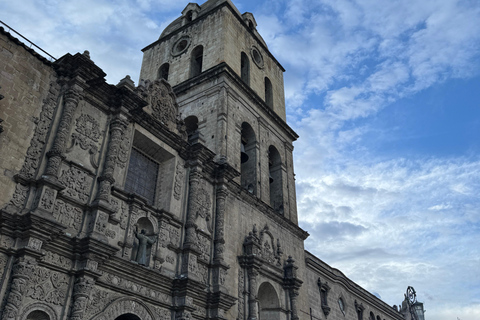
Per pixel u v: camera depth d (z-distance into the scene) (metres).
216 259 23.72
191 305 20.92
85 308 16.36
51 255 16.31
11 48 18.23
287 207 33.69
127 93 21.20
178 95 33.81
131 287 18.97
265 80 40.03
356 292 44.06
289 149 37.31
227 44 34.53
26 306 14.86
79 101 19.72
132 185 22.34
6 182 15.99
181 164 24.81
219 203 25.66
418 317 59.38
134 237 20.27
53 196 16.69
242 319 24.16
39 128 17.92
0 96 16.30
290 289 28.83
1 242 15.06
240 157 30.34
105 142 20.25
